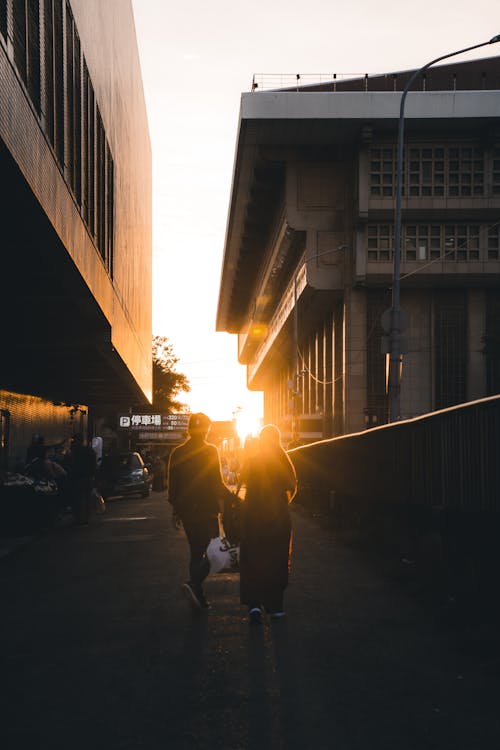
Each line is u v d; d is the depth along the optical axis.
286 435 56.38
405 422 12.34
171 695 5.68
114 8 32.25
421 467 11.38
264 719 5.13
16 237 16.72
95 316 25.72
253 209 63.69
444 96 50.00
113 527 20.88
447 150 50.97
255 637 7.50
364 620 8.25
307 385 71.81
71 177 19.83
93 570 12.51
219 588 10.52
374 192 50.78
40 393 40.94
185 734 4.87
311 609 8.88
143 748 4.64
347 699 5.54
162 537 17.66
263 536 8.15
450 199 50.47
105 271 26.36
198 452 9.00
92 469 21.75
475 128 50.81
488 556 8.41
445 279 50.72
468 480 9.18
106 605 9.39
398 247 24.53
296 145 52.94
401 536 12.50
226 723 5.06
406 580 10.88
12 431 34.47
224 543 8.84
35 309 24.23
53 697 5.72
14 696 5.77
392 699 5.54
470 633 7.45
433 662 6.53
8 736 4.89
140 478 37.50
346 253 52.44
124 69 37.75
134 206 45.28
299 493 28.59
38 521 18.59
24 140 13.04
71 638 7.67
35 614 8.98
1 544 16.50
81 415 55.22
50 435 44.12
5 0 11.73
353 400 51.38
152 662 6.64
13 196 14.01
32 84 14.70
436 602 9.24
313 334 68.75
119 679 6.14
